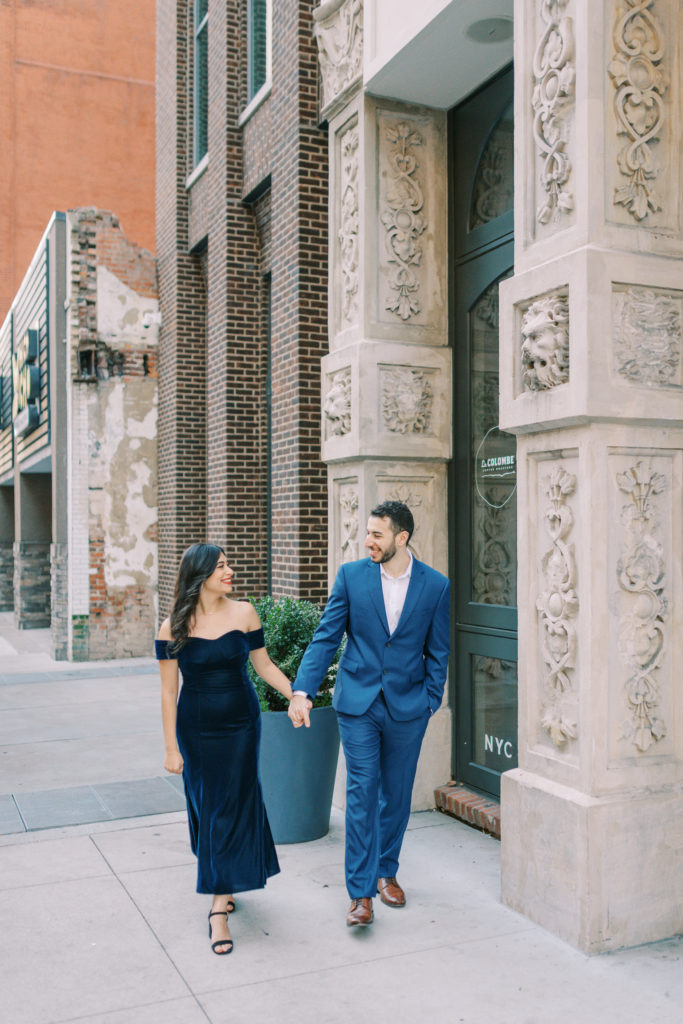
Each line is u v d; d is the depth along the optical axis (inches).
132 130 1081.4
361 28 223.9
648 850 145.6
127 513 525.3
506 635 205.2
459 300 226.4
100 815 220.5
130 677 457.1
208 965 139.9
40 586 729.0
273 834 196.4
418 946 145.7
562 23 148.7
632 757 148.3
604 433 144.6
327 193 294.5
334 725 200.2
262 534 394.9
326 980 134.6
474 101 221.3
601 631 144.6
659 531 150.2
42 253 572.7
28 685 433.7
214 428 404.2
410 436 223.0
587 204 144.0
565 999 128.6
